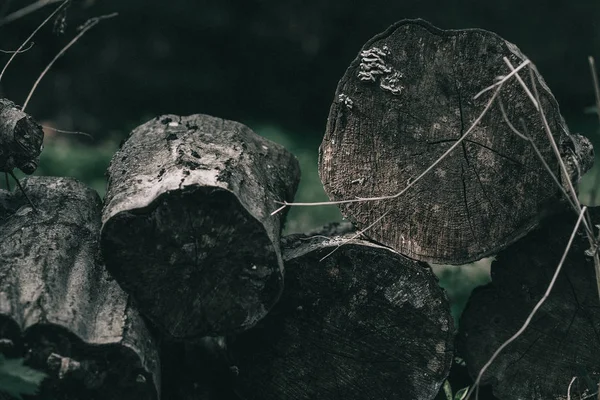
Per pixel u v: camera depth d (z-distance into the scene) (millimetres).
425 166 4750
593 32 17078
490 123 4695
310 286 4805
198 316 4363
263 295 4363
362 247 4773
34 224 4746
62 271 4422
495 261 5055
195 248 4230
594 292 4906
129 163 4840
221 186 4137
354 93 4746
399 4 16641
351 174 4820
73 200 5172
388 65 4719
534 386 5035
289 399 4957
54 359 4016
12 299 4078
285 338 4887
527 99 4652
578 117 15914
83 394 4172
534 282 4984
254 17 16312
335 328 4863
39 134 4770
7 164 4711
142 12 15500
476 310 5129
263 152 5816
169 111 16281
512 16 17016
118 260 4242
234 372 4957
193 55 16172
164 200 4121
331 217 9742
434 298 4809
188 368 5082
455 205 4750
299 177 6273
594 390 4867
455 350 5195
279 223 4867
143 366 4188
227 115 16594
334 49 16812
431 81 4707
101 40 15492
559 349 5000
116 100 15727
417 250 4809
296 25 16391
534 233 4945
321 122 16922
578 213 4375
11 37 14977
